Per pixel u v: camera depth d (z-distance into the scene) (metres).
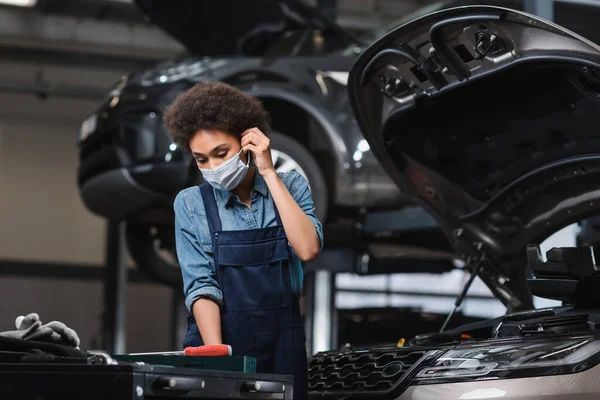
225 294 2.46
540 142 3.16
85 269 15.30
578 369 2.28
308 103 5.87
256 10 6.34
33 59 12.76
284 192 2.44
